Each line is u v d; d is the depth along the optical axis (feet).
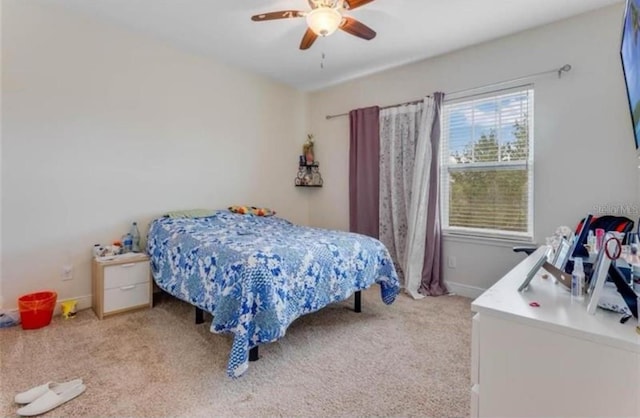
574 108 8.64
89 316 8.72
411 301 10.17
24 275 8.34
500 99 9.99
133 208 10.13
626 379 2.55
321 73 13.00
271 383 5.78
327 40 10.14
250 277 6.00
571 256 3.95
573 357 2.77
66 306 8.63
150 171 10.48
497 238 10.06
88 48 9.14
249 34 9.93
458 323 8.42
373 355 6.77
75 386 5.47
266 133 13.84
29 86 8.29
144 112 10.29
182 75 11.14
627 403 2.55
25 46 8.20
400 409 5.12
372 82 13.05
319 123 15.07
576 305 3.26
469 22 8.96
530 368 3.01
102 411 5.01
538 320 2.93
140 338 7.46
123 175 9.90
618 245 3.05
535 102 9.25
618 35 8.04
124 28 9.70
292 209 14.99
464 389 5.63
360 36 7.81
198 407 5.13
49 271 8.68
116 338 7.45
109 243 9.64
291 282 6.56
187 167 11.39
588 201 8.51
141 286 9.27
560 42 8.82
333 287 7.45
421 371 6.18
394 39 9.97
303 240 7.99
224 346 7.11
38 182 8.48
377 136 12.57
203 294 7.17
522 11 8.41
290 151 14.84
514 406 3.13
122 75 9.78
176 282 8.29
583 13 8.45
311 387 5.67
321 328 8.11
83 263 9.21
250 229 9.68
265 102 13.74
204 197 11.88
